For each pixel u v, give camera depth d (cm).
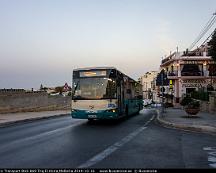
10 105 3019
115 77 1803
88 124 1881
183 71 5475
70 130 1521
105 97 1777
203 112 3091
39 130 1548
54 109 3822
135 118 2467
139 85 3144
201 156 857
